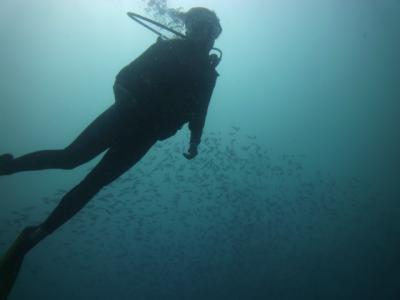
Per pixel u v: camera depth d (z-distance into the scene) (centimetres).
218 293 941
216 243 1048
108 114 171
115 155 171
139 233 957
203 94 194
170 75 179
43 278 884
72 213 164
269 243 1121
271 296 975
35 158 165
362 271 1177
